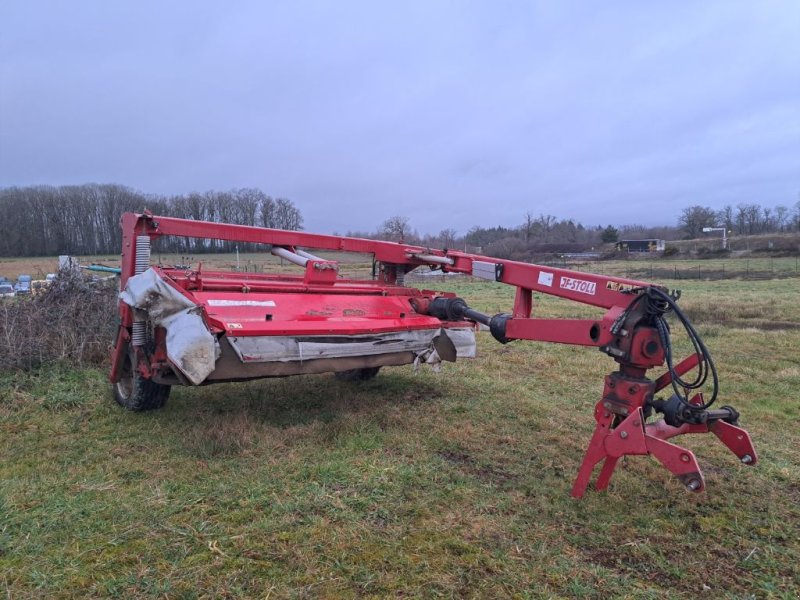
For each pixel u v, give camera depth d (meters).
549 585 2.92
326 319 5.25
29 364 6.80
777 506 3.88
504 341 4.55
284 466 4.30
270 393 6.34
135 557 3.07
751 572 3.09
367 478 4.09
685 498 3.94
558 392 6.84
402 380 7.13
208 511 3.59
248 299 5.09
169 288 4.60
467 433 5.17
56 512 3.53
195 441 4.73
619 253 66.50
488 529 3.45
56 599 2.72
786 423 5.84
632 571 3.06
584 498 3.86
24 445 4.78
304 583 2.88
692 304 18.25
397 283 6.70
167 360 4.74
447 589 2.86
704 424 3.74
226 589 2.81
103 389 6.32
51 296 8.02
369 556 3.12
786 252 59.50
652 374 8.12
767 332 11.98
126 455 4.55
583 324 3.82
